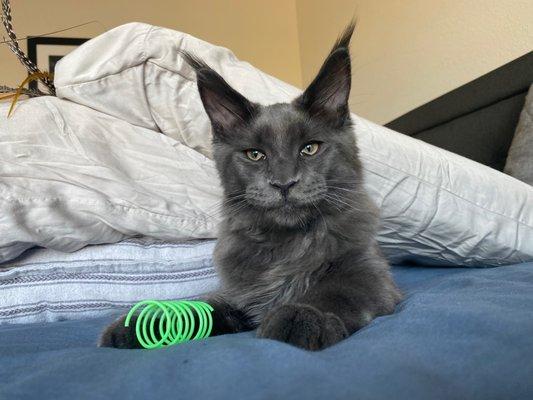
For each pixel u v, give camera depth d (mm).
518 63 528
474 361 152
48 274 335
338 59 295
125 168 354
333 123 303
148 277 352
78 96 352
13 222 305
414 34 702
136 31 359
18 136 318
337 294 234
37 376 168
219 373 147
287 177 276
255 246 290
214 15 947
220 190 371
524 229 371
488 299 223
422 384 135
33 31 837
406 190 361
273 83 381
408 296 280
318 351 179
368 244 280
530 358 151
